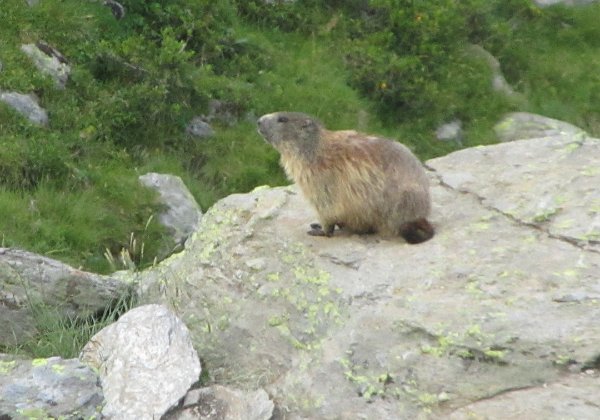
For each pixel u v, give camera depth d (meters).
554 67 31.97
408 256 11.07
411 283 10.59
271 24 29.41
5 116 21.89
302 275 11.28
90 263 19.38
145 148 24.05
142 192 21.59
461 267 10.61
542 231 11.08
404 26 29.80
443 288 10.38
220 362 10.95
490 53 31.55
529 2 33.97
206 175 24.30
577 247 10.62
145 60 25.20
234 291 11.76
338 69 28.48
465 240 11.15
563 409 8.62
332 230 11.91
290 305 11.01
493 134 28.69
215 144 24.92
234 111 25.92
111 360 10.71
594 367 9.01
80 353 11.38
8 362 10.72
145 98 24.42
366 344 9.95
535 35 33.09
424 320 9.90
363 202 11.39
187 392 10.12
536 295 9.91
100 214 20.69
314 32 29.55
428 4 30.81
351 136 11.70
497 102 29.66
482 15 31.80
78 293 12.90
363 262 11.12
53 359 10.70
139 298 12.98
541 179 12.19
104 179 21.73
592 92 31.55
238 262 12.05
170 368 10.45
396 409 9.33
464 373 9.36
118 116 23.95
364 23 30.22
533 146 13.27
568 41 33.28
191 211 21.78
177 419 9.92
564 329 9.34
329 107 27.05
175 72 25.03
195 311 11.84
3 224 19.11
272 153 25.11
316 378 9.90
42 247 19.00
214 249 12.61
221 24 27.84
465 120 28.98
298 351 10.48
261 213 12.74
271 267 11.72
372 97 28.47
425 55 29.47
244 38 27.84
